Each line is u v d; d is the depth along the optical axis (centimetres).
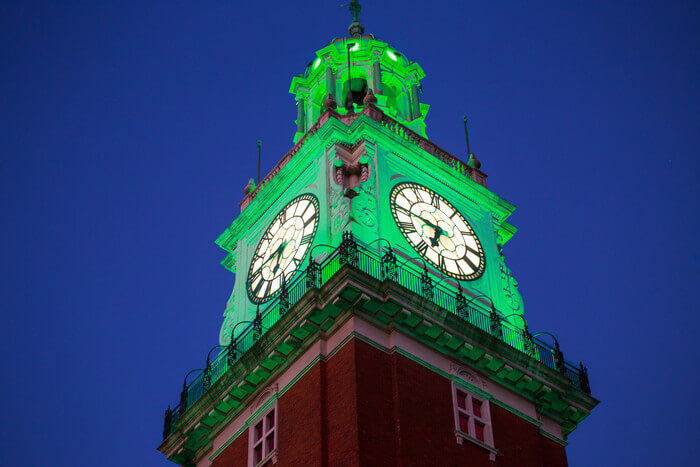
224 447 5303
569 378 5422
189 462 5538
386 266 5184
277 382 5184
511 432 5162
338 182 5609
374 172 5662
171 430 5553
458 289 5472
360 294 4991
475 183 6025
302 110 6556
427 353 5100
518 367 5278
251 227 6100
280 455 4925
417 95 6544
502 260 5872
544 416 5381
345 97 6425
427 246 5556
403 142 5869
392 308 5041
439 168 5944
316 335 5069
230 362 5366
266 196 6066
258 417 5178
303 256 5522
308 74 6688
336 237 5409
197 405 5434
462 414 5044
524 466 5084
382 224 5481
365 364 4891
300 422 4912
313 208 5678
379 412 4797
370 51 6581
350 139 5831
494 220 6047
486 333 5216
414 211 5666
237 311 5766
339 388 4859
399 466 4678
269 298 5603
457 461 4862
